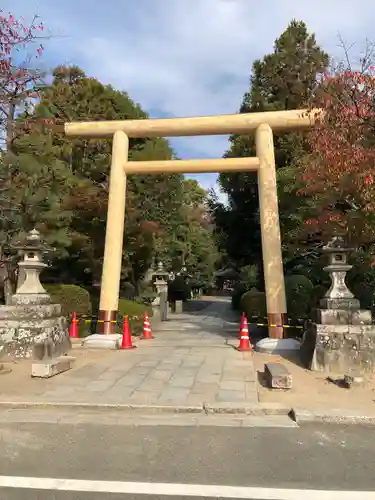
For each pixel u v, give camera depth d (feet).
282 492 11.23
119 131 38.86
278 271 34.53
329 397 19.45
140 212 57.52
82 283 56.39
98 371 25.13
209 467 12.82
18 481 11.96
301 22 59.36
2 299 43.91
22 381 22.58
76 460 13.39
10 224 39.63
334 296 26.45
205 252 122.52
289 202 41.50
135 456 13.66
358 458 13.50
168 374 24.31
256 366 26.91
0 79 29.14
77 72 55.83
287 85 56.90
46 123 38.22
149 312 52.70
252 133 38.17
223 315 73.36
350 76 25.46
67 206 45.96
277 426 16.37
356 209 30.01
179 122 37.91
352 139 25.53
